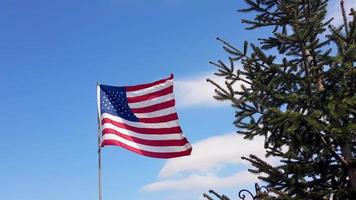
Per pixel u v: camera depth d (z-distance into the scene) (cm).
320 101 1234
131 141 1444
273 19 1445
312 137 1242
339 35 1286
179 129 1461
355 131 1170
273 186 1260
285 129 1180
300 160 1294
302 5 1431
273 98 1280
